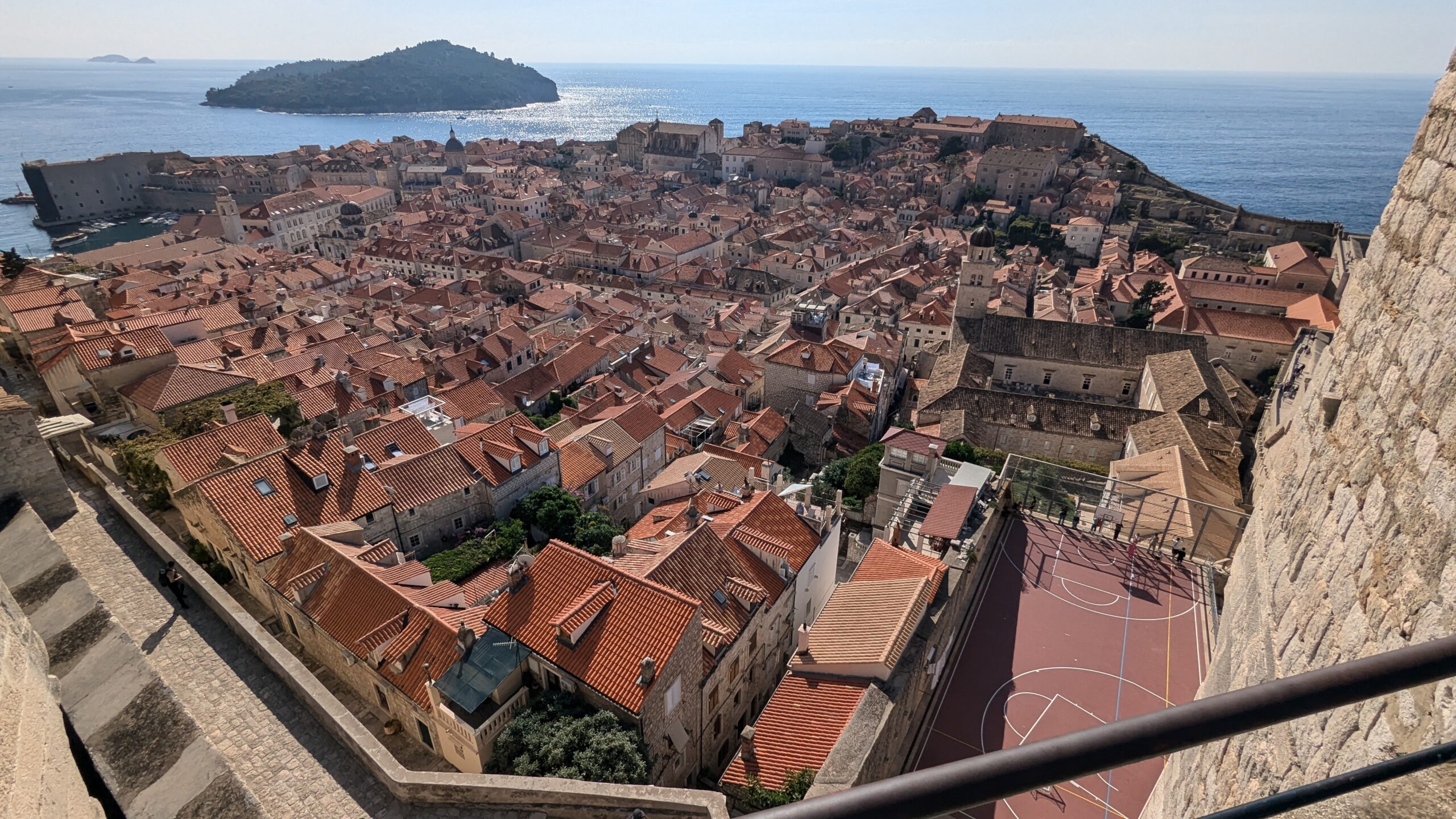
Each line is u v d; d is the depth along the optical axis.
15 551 21.47
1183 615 33.19
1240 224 183.88
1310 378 11.96
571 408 88.50
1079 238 188.75
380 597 34.25
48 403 59.56
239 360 72.06
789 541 44.44
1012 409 78.81
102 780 16.12
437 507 48.91
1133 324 126.25
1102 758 3.36
